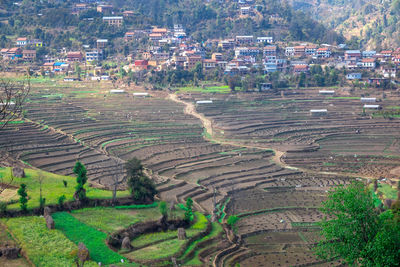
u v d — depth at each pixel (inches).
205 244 3501.5
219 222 4099.4
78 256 2677.2
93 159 5689.0
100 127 7313.0
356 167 6053.2
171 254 3090.6
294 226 4163.4
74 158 5644.7
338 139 7391.7
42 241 2854.3
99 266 2687.0
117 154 6102.4
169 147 6673.2
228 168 5890.8
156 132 7396.7
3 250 2674.7
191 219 3796.8
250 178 5526.6
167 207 4010.8
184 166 5846.5
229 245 3602.4
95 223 3346.5
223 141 7224.4
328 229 2497.5
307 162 6274.6
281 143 7140.8
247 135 7514.8
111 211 3693.4
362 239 2417.6
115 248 3080.7
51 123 7190.0
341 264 3417.8
